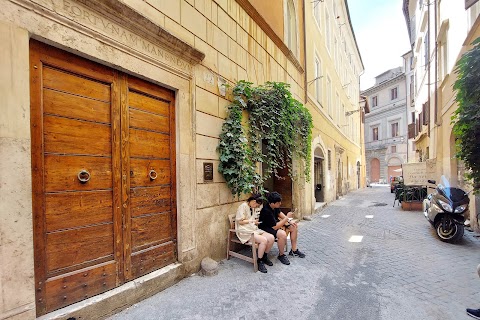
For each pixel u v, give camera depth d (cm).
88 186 263
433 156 1100
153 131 332
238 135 445
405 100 2909
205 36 411
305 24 916
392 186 1869
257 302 299
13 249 202
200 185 392
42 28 222
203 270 373
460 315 274
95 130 271
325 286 340
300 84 866
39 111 230
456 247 511
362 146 2819
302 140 772
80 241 256
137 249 308
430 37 1141
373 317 270
